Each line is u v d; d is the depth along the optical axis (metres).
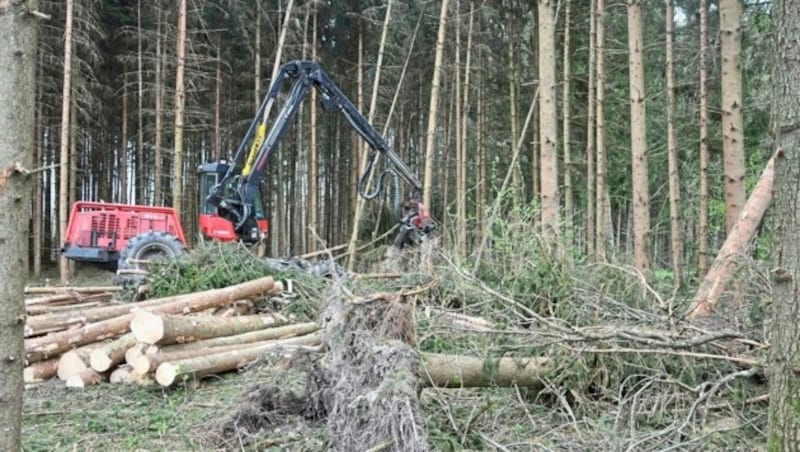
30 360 5.02
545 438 3.53
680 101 13.13
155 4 15.70
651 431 3.47
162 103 16.03
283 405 3.91
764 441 3.37
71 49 14.20
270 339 5.87
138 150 19.69
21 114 1.92
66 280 13.68
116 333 5.43
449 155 18.48
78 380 4.84
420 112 20.70
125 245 8.95
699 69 11.51
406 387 2.99
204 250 7.55
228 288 6.58
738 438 3.39
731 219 6.66
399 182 10.02
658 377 3.73
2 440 1.95
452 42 16.59
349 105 9.60
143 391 4.73
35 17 1.94
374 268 10.17
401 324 3.73
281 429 3.72
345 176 22.19
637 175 8.66
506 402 3.98
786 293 2.23
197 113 16.81
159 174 15.72
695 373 3.90
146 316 4.84
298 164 21.00
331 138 21.97
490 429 3.63
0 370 1.95
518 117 16.20
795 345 2.21
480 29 16.58
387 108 19.52
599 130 10.62
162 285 7.11
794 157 2.19
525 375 3.97
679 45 12.37
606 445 3.30
